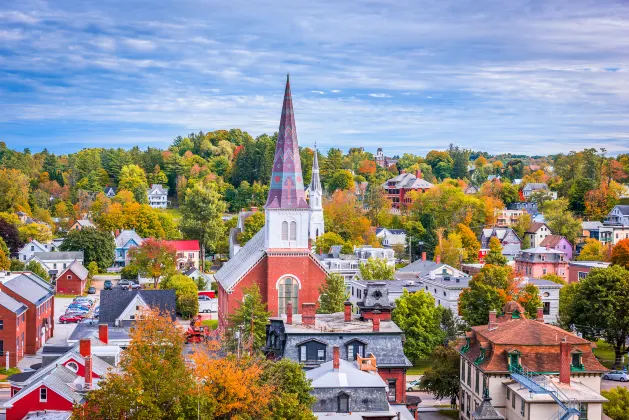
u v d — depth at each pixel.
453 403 104.56
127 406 67.44
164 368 69.69
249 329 108.31
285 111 125.75
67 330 158.75
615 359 128.38
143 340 73.12
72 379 87.38
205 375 73.19
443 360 105.25
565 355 86.00
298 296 124.00
